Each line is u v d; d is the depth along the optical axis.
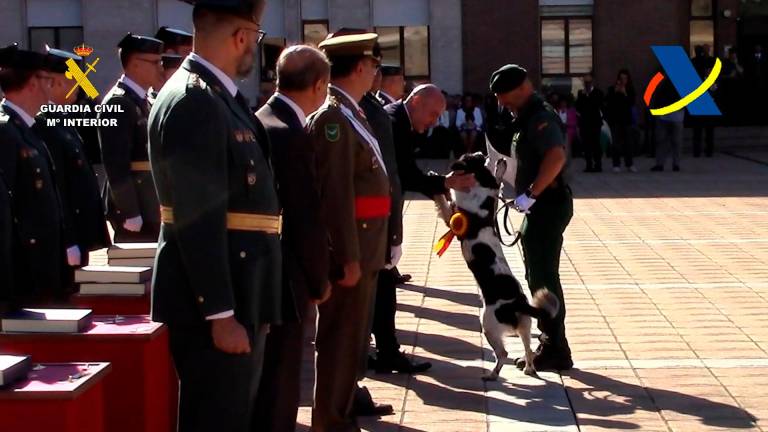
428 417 6.30
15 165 6.40
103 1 27.00
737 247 12.06
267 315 4.34
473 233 7.03
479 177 7.06
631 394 6.63
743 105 27.83
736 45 27.94
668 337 8.00
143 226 7.33
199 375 4.23
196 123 4.05
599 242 12.64
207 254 4.05
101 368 4.35
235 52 4.28
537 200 7.13
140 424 4.88
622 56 27.88
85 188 7.24
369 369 7.34
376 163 5.68
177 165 4.04
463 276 10.83
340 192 5.27
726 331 8.13
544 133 6.96
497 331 6.98
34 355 4.85
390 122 6.61
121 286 5.54
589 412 6.31
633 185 19.11
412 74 28.12
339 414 5.68
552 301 6.96
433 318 8.93
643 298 9.40
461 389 6.88
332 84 5.68
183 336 4.23
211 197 4.06
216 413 4.24
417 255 12.15
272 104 5.04
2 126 6.40
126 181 7.23
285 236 4.93
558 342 7.22
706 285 9.92
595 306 9.11
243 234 4.25
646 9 27.75
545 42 28.06
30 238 6.45
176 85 4.16
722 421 6.09
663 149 21.78
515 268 10.77
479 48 27.89
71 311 5.11
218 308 4.07
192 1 4.43
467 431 6.03
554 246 7.18
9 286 6.12
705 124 25.05
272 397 5.03
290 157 4.89
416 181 7.15
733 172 21.20
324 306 5.57
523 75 7.12
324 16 27.86
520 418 6.24
